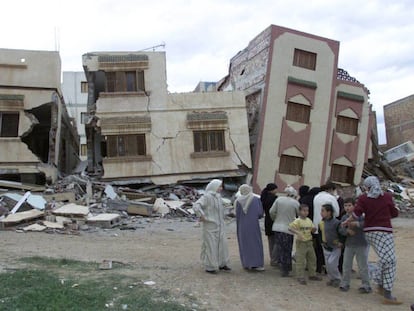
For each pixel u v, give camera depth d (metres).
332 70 28.66
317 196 8.83
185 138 25.53
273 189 9.68
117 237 14.96
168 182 25.09
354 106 30.83
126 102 25.25
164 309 6.36
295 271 9.13
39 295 6.55
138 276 8.30
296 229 8.42
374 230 7.27
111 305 6.41
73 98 50.28
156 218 20.05
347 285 7.94
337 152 30.16
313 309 6.90
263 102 26.95
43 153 30.27
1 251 11.04
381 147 46.34
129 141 25.09
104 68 25.16
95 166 26.81
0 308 5.98
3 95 23.61
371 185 7.37
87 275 8.28
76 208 18.45
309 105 28.02
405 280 9.17
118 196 22.55
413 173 37.44
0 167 23.36
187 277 8.44
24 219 16.45
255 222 9.20
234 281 8.31
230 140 26.00
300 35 27.92
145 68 25.58
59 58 25.28
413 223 22.25
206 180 25.89
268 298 7.34
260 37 28.48
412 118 42.56
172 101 25.70
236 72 32.34
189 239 14.93
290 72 27.59
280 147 27.06
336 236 8.12
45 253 10.98
